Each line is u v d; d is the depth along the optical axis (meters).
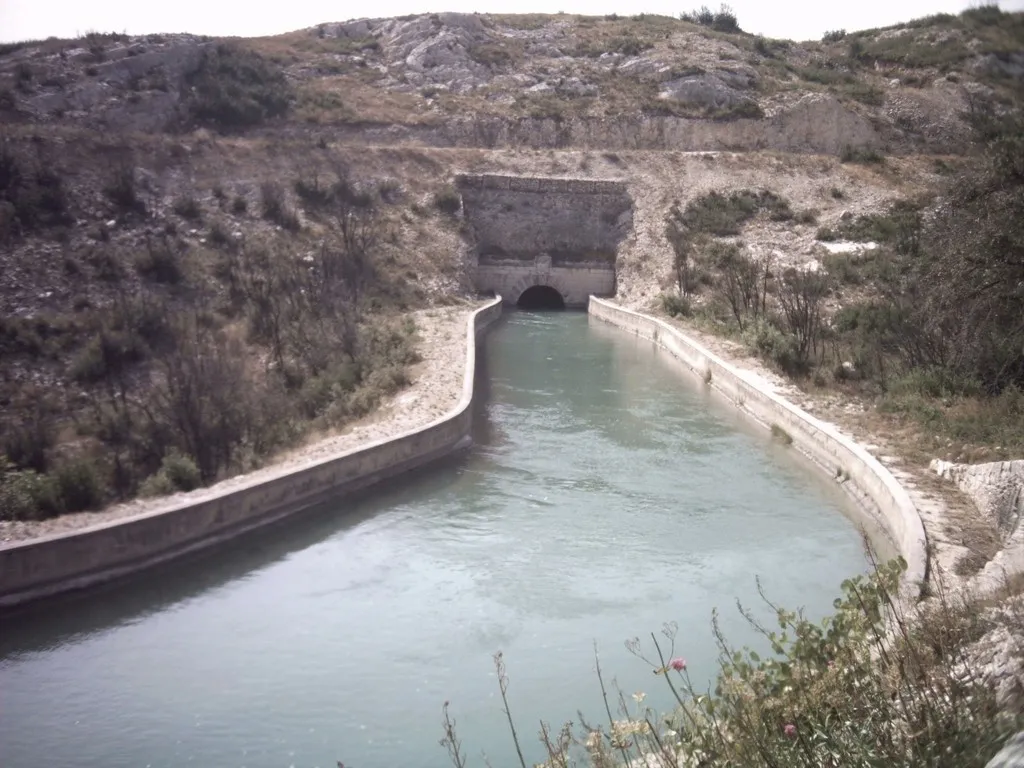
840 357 31.02
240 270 38.97
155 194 42.50
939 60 71.38
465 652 14.70
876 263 41.88
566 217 53.59
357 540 19.14
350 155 52.59
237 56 64.25
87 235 37.75
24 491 19.41
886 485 19.20
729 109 64.50
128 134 46.31
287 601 16.50
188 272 37.78
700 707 7.54
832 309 37.91
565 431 27.11
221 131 56.34
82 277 35.34
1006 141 27.28
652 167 55.78
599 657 14.42
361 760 11.92
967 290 25.77
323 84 66.19
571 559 18.17
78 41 59.31
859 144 62.69
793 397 27.22
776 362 31.14
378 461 22.33
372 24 78.19
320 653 14.72
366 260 43.91
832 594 16.48
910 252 42.53
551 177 54.84
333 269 41.69
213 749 12.24
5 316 32.09
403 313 40.84
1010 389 24.80
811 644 7.62
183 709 13.17
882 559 18.03
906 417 24.19
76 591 16.27
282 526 19.72
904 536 17.19
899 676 7.03
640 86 69.12
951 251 26.38
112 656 14.72
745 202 51.56
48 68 55.09
